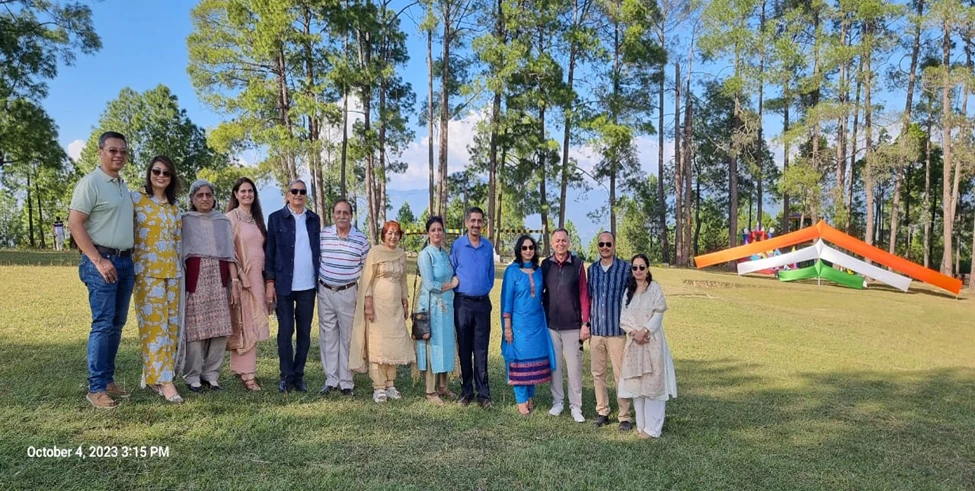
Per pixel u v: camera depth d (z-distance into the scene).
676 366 7.42
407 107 27.42
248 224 5.17
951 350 9.91
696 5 27.83
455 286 5.24
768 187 34.78
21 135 18.02
